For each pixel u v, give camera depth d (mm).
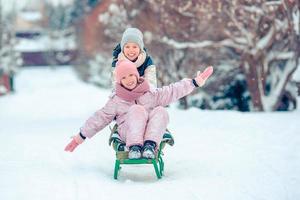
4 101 40094
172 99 6398
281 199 5031
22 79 84000
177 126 10734
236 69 20031
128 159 5992
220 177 5980
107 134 10367
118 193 5340
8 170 6551
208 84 20453
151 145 5883
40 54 108000
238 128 9891
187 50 19953
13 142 9773
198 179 5918
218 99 20938
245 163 6707
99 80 53375
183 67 20156
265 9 15859
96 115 6402
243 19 16797
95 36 49031
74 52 88188
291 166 6402
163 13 18797
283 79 17406
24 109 29188
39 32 115688
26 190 5457
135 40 6465
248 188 5438
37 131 12320
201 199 5055
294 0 14852
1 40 58188
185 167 6707
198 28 18391
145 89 6293
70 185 5699
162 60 20125
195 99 20672
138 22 21875
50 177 6121
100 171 6617
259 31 16953
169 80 20062
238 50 17641
